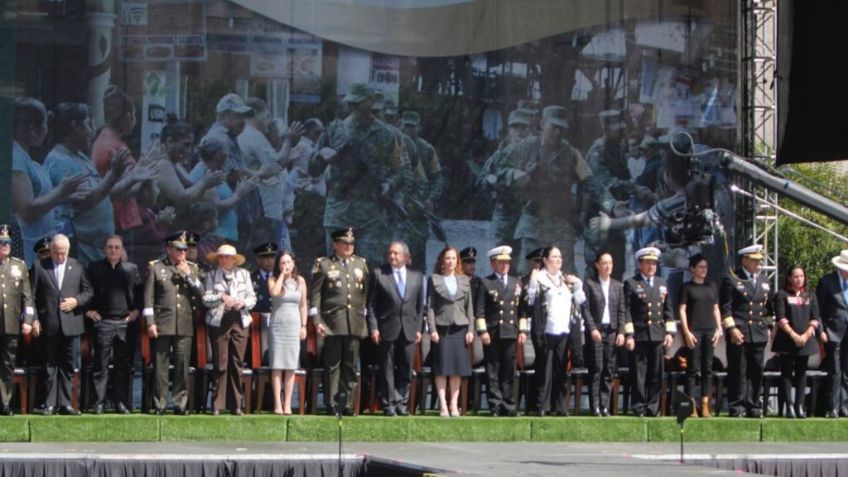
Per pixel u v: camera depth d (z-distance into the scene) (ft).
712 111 103.24
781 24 80.28
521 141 100.63
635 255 99.81
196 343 83.56
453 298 85.10
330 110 98.02
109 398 84.69
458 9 99.81
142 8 95.50
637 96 102.32
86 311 82.12
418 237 99.04
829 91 77.30
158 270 82.28
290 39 97.45
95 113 94.79
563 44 101.35
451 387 85.66
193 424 79.46
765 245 106.63
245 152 96.89
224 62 96.63
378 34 98.78
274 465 71.31
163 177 95.71
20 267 80.94
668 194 102.32
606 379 88.17
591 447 80.18
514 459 71.92
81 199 94.43
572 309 87.61
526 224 100.53
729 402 90.68
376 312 85.15
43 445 75.61
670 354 89.45
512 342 86.28
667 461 72.38
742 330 90.12
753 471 75.97
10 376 80.23
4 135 93.35
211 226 96.22
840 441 87.15
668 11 102.68
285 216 97.30
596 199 101.60
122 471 69.87
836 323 91.04
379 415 84.43
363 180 98.37
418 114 99.30
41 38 94.07
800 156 79.20
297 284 83.56
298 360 83.25
